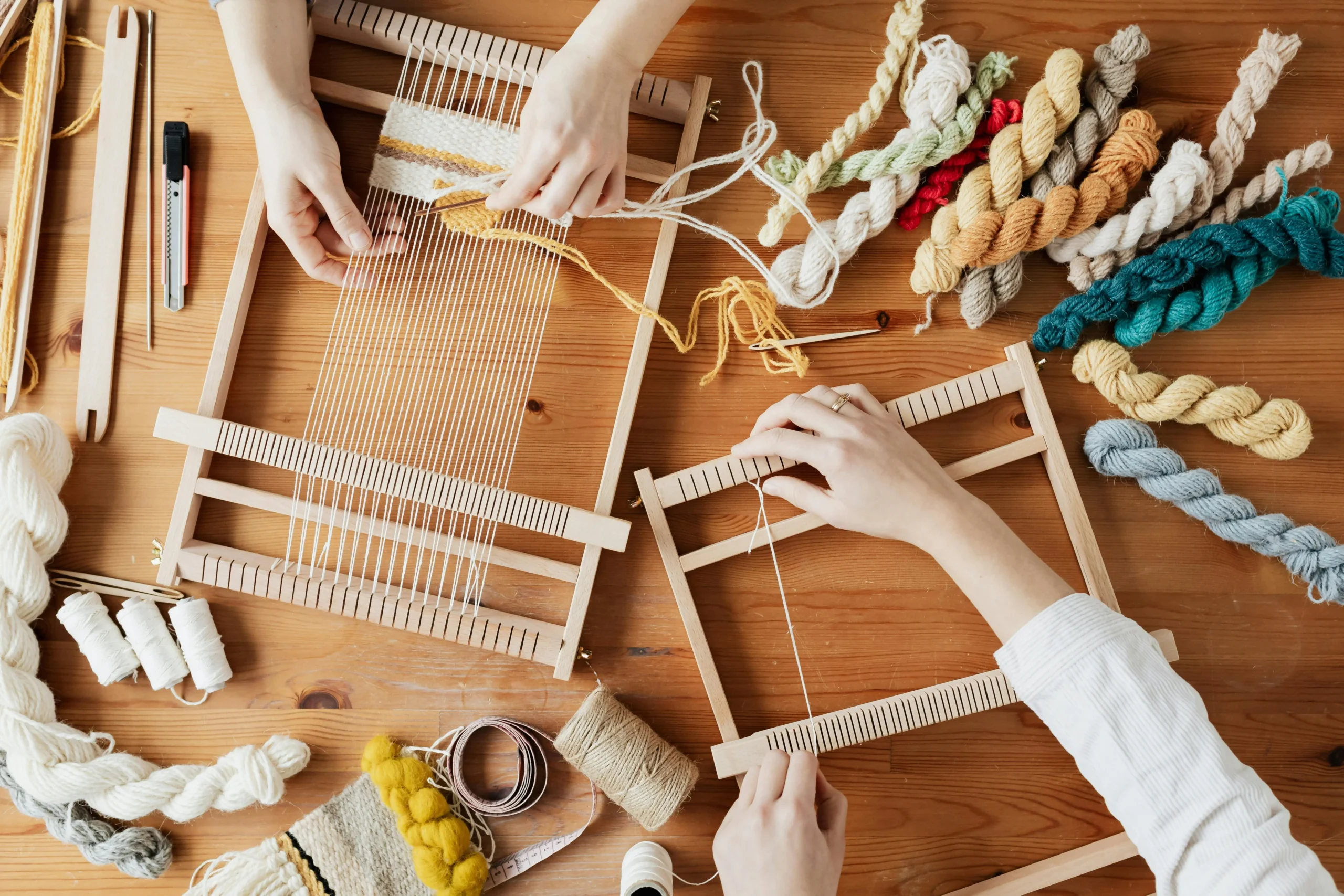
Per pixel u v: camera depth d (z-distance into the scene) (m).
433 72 1.16
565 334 1.17
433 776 1.13
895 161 1.08
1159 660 0.86
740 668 1.16
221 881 1.08
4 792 1.13
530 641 1.08
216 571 1.09
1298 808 1.17
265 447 1.07
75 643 1.15
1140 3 1.20
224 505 1.15
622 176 1.02
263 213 1.12
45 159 1.14
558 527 1.07
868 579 1.17
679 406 1.17
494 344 1.16
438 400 1.16
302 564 1.13
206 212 1.16
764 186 1.18
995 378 1.12
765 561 1.17
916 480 0.98
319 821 1.10
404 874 1.10
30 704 1.08
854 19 1.19
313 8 1.11
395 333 1.16
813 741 1.08
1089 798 1.16
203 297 1.16
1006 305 1.18
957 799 1.16
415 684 1.15
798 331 1.18
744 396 1.17
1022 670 0.89
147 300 1.16
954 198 1.18
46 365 1.16
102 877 1.13
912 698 1.09
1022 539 1.17
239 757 1.09
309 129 1.04
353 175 1.17
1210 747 0.82
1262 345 1.20
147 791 1.08
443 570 1.15
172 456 1.15
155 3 1.16
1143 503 1.18
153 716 1.14
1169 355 1.19
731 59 1.18
